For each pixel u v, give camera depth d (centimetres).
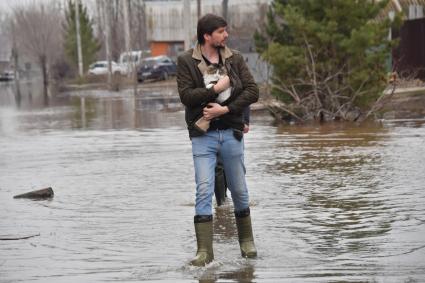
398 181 1733
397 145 2403
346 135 2783
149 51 12288
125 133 3331
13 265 1125
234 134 1112
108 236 1302
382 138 2628
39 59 13700
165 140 2933
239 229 1143
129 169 2116
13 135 3497
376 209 1441
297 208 1479
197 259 1081
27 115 5034
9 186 1911
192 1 10625
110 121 4153
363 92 3356
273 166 2048
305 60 3425
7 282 1036
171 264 1103
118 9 12750
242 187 1130
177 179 1898
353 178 1798
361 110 3456
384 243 1184
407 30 5312
